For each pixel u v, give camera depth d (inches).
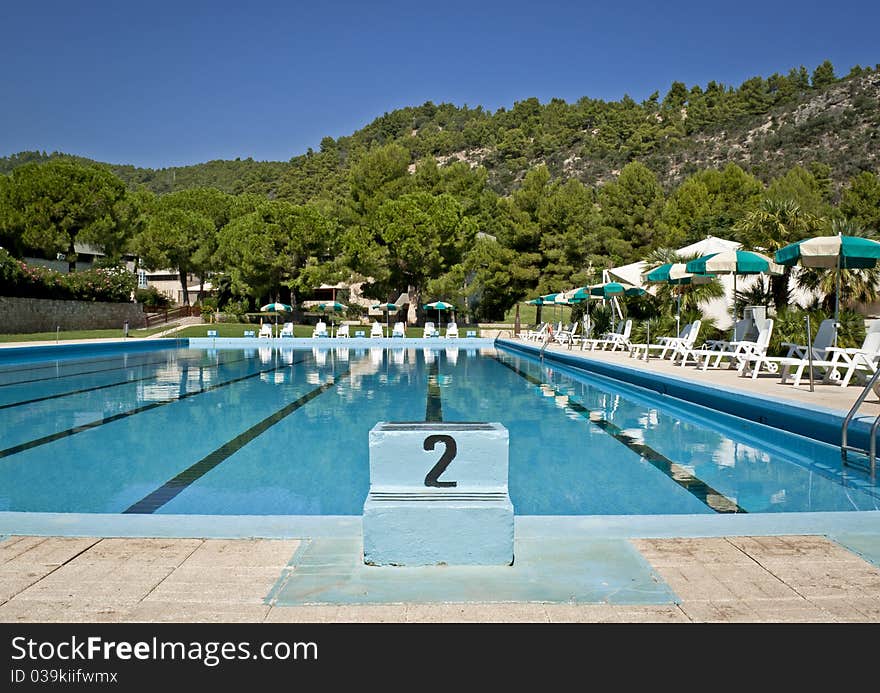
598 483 186.2
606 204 1713.8
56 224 1244.5
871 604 86.7
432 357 762.2
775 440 255.3
